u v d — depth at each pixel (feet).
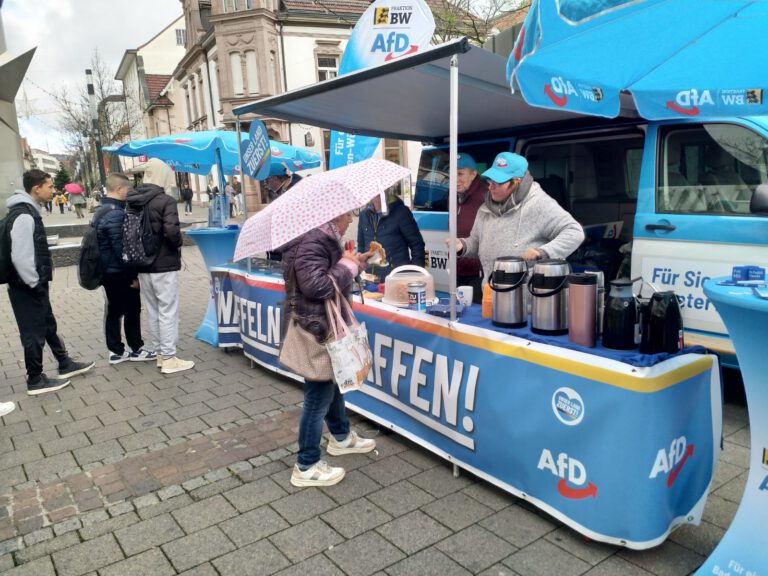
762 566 6.27
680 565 7.65
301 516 9.13
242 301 16.47
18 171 29.89
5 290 33.19
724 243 11.65
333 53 76.33
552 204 10.67
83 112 93.09
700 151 12.27
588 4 6.50
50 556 8.41
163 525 9.07
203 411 13.60
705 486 8.16
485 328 9.21
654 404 7.09
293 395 14.42
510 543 8.24
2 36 28.37
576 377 7.69
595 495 7.64
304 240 8.99
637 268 13.09
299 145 72.43
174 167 28.58
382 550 8.21
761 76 9.41
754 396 6.20
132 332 17.79
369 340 11.62
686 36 8.75
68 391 15.37
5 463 11.37
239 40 72.23
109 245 16.34
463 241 12.25
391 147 69.46
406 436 11.01
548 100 8.29
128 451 11.69
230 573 7.87
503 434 8.86
